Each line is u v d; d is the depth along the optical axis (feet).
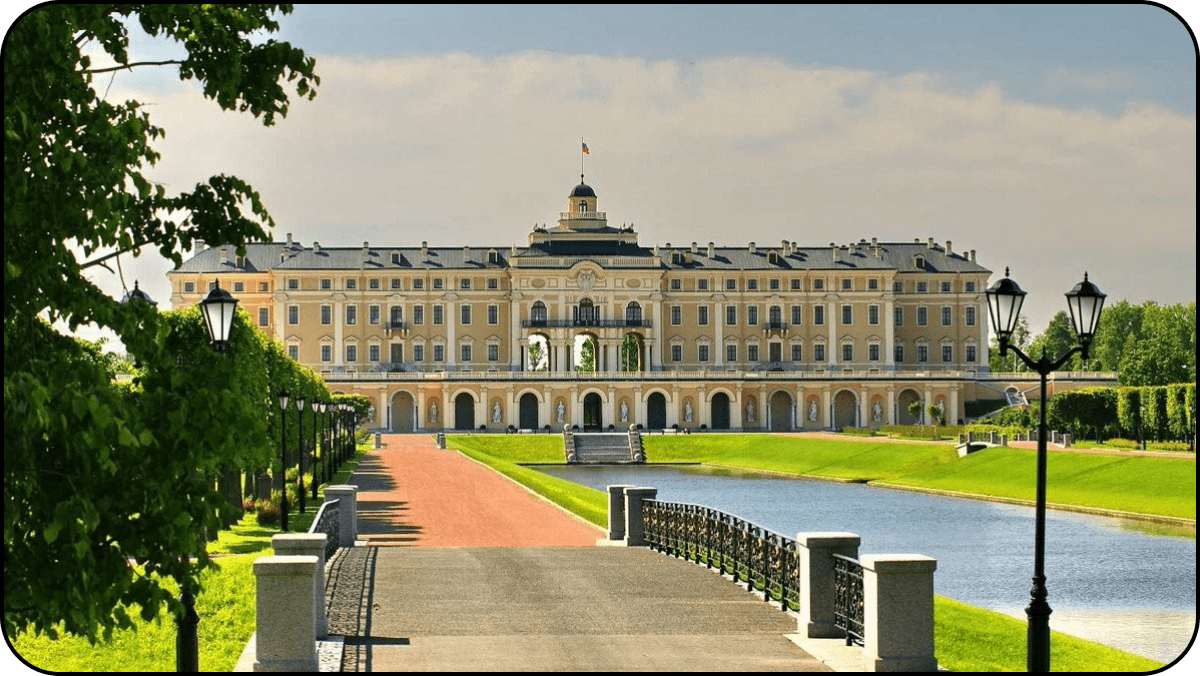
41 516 57.00
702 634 92.32
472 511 229.45
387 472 355.36
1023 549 216.13
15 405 50.26
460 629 93.91
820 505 309.22
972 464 380.37
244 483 285.02
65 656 92.22
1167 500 277.44
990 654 97.81
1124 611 153.99
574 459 539.70
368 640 89.10
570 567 132.98
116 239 61.77
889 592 77.66
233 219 64.64
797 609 100.58
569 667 78.69
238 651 91.76
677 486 382.01
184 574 61.21
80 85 57.31
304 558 77.87
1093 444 417.49
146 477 57.36
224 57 61.77
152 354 58.70
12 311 54.75
